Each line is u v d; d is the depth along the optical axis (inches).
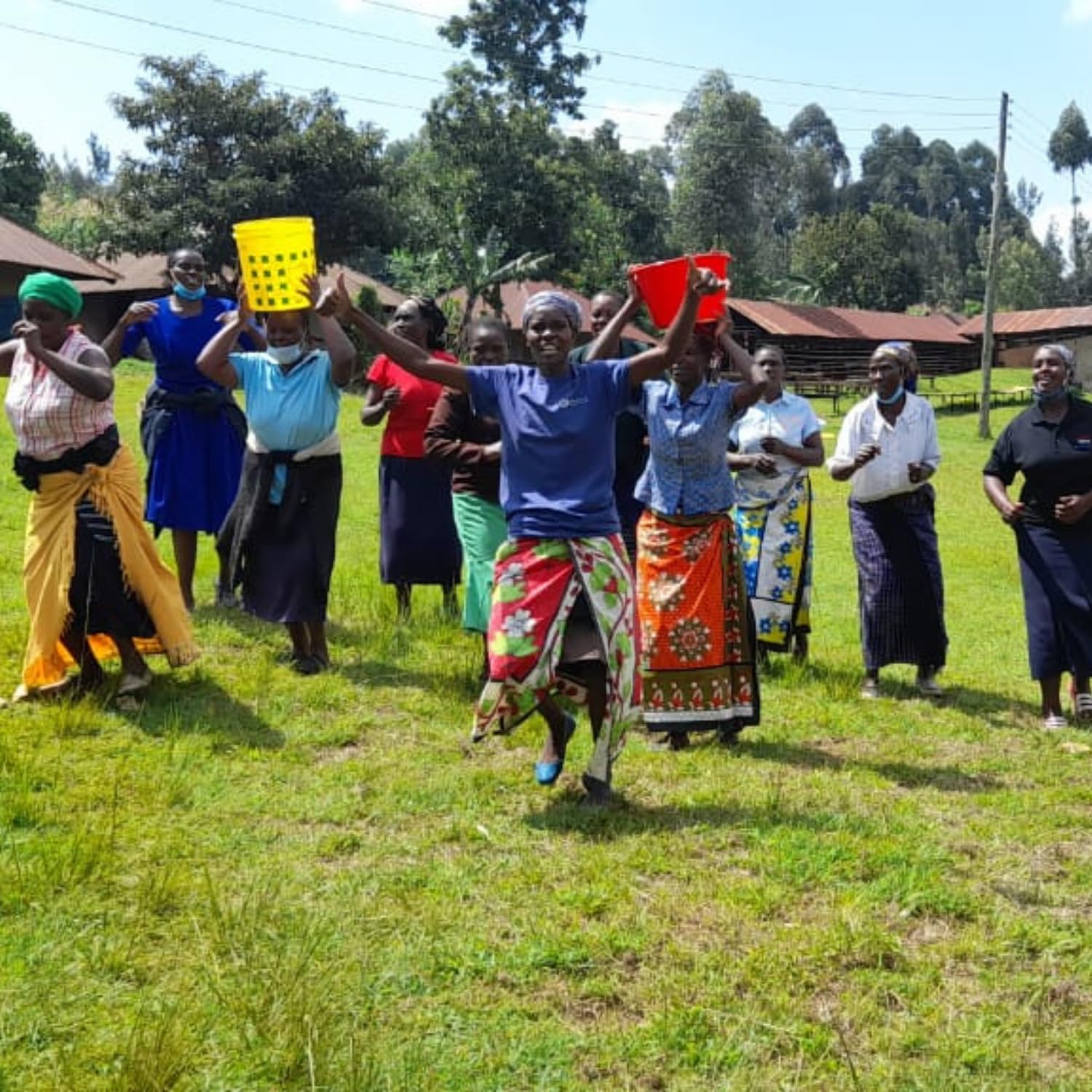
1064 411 278.1
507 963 146.0
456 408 247.0
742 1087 125.2
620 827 190.5
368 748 224.2
